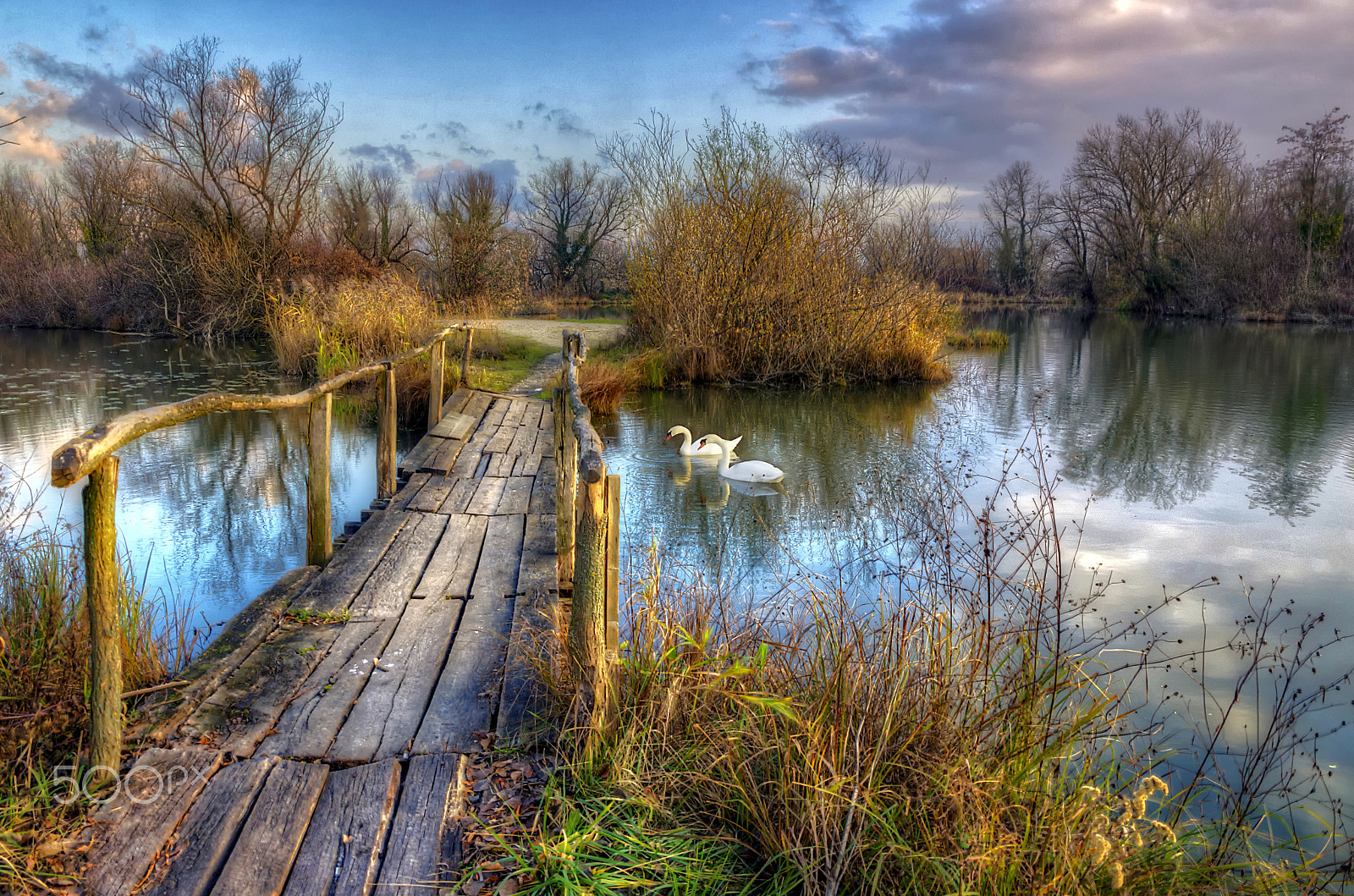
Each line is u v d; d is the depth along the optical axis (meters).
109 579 2.74
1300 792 3.46
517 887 2.42
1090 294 52.78
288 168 23.61
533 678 3.61
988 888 2.33
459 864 2.50
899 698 2.85
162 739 3.08
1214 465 9.65
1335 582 5.99
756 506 7.94
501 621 4.35
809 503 8.06
